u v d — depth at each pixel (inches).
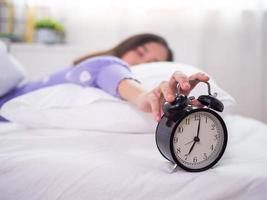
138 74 34.0
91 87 32.4
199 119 20.9
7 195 22.1
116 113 29.0
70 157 23.0
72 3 68.1
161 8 67.3
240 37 67.0
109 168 21.4
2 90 36.3
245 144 28.2
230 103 31.3
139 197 20.1
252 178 20.5
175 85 22.3
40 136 28.0
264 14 66.9
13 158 23.0
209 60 68.6
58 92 32.0
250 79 67.6
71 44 70.2
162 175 20.7
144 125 28.7
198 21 66.2
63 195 20.9
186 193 20.0
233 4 65.6
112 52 51.1
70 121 29.9
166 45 51.9
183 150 20.6
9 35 66.2
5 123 32.0
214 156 21.7
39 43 66.7
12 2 68.4
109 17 68.0
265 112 69.4
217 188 20.1
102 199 20.5
